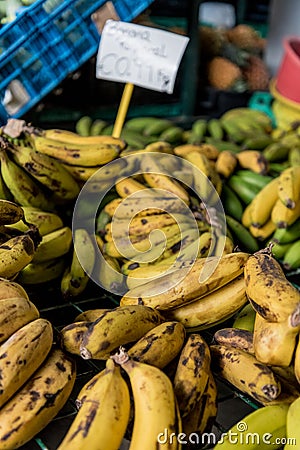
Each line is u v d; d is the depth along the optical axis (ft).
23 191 2.88
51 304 2.78
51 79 3.68
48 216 2.82
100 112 5.86
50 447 1.84
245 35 7.43
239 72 6.88
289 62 5.78
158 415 1.67
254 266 2.07
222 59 6.95
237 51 7.17
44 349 1.86
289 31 8.13
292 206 3.19
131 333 2.01
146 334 2.02
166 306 2.22
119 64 3.71
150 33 3.63
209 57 6.99
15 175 2.83
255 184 3.66
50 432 1.90
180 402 1.83
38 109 5.03
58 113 5.60
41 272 2.82
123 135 4.75
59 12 3.48
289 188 3.22
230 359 2.02
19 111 3.72
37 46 3.57
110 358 1.82
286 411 1.91
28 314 1.96
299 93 5.71
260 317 1.99
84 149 3.02
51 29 3.55
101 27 3.68
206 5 8.67
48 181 2.92
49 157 2.97
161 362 1.93
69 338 2.00
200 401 1.88
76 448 1.61
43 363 1.90
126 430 1.81
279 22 8.23
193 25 6.27
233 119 5.58
